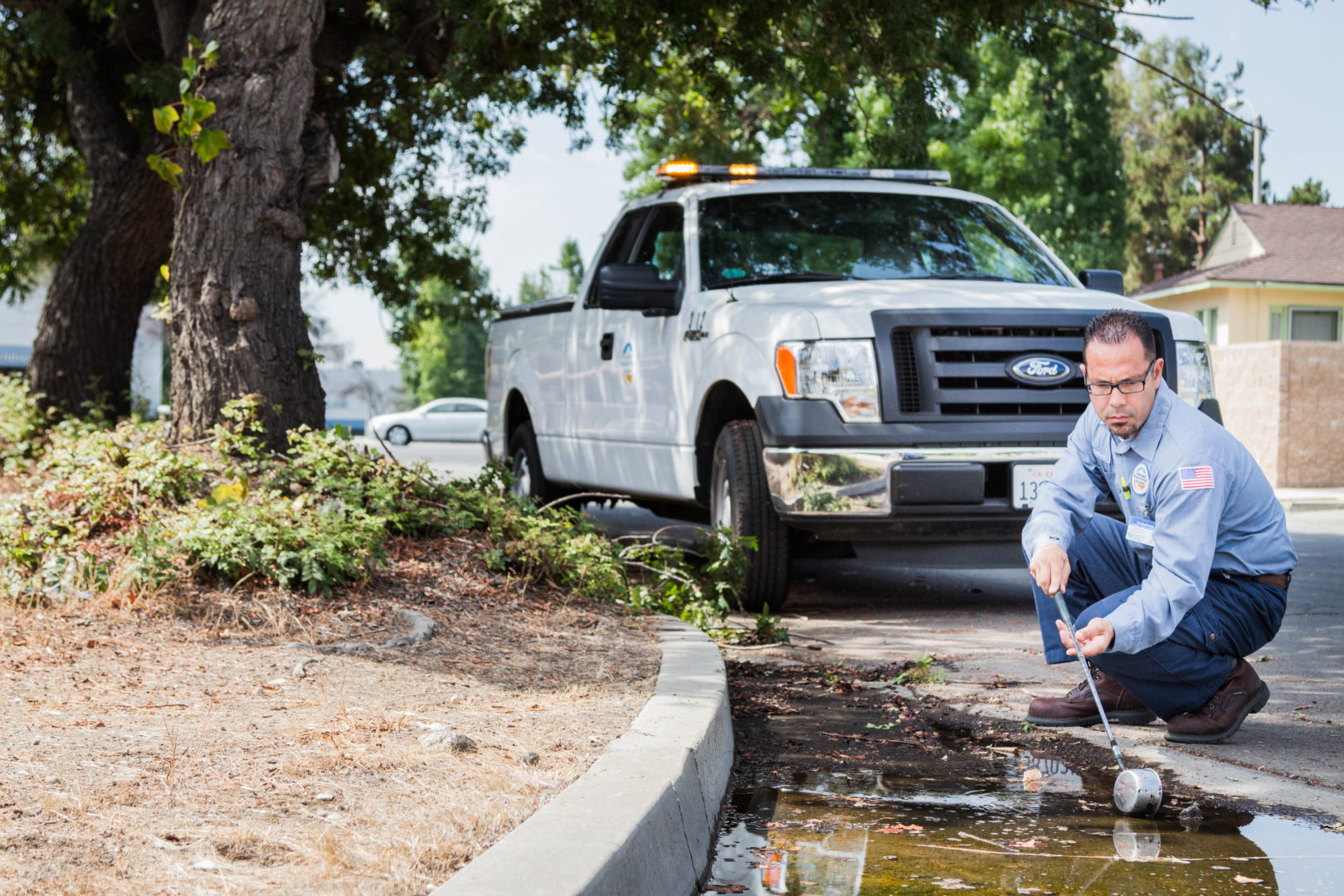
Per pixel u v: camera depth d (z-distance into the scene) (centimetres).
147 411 1227
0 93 1512
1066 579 395
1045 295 671
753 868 279
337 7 1215
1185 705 404
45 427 1108
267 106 736
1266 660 556
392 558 615
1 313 3853
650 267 768
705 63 1201
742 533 674
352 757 309
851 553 701
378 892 216
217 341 722
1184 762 379
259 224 731
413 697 388
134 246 1168
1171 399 383
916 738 413
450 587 590
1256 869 277
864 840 300
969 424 632
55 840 242
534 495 1006
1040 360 639
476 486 725
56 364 1153
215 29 739
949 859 284
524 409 1052
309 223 1563
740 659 561
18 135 1545
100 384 1163
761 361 658
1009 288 695
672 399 751
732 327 688
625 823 246
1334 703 468
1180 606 375
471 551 643
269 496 610
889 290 667
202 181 730
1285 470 1803
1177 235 7125
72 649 444
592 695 397
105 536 603
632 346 811
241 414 683
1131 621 374
